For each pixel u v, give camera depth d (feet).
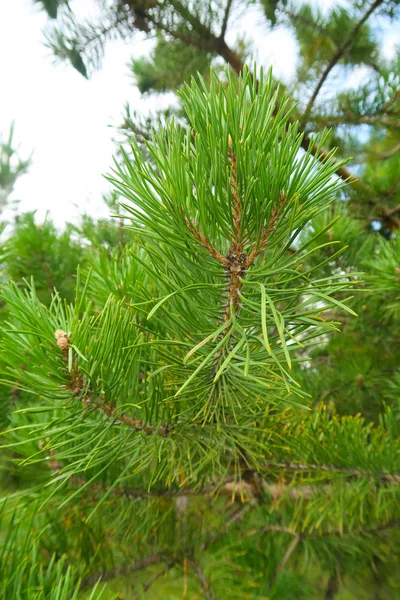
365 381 2.40
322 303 2.22
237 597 1.39
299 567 1.63
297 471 1.50
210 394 1.12
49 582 0.98
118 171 0.87
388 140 3.43
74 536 1.40
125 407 1.10
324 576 1.66
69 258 2.31
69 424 1.12
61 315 1.03
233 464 1.58
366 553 1.63
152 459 1.19
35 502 1.28
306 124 3.14
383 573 1.69
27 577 0.99
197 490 1.55
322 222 2.24
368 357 2.62
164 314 1.15
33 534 1.25
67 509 1.42
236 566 1.48
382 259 1.81
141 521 1.51
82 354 0.95
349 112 3.17
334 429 1.51
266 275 0.90
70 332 0.96
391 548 1.65
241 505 1.79
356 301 2.34
